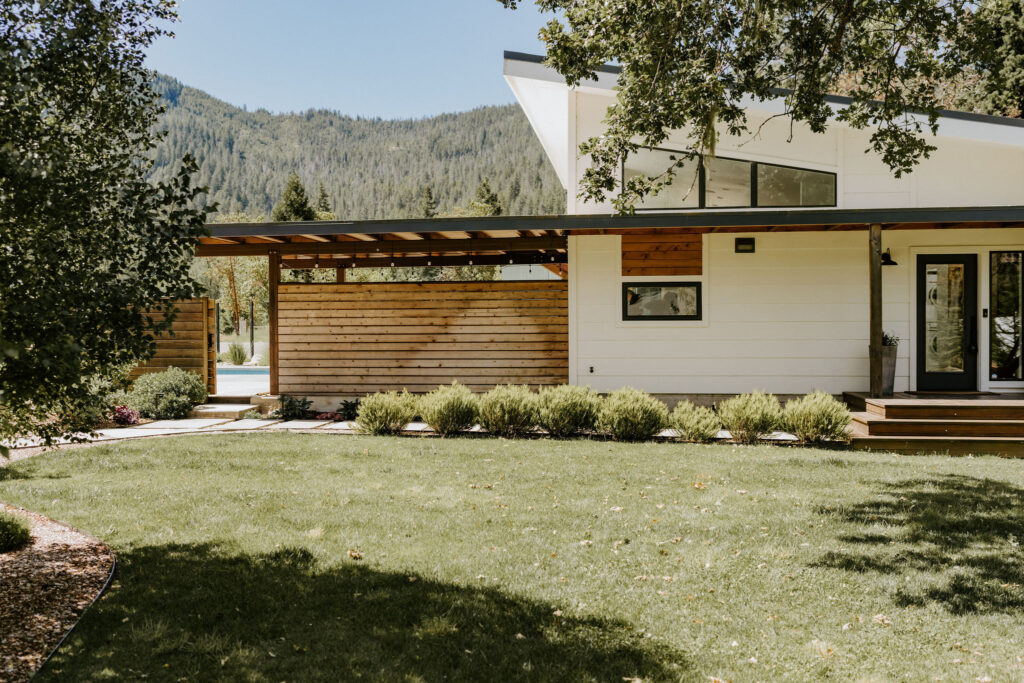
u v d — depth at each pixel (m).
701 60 7.22
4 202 3.45
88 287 3.51
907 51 7.65
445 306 12.91
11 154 3.32
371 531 5.51
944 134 11.31
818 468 7.89
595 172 7.61
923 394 11.16
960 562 4.86
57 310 3.30
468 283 12.88
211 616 3.89
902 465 8.12
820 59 7.60
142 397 12.30
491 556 4.95
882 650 3.63
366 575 4.52
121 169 4.00
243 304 39.69
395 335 13.01
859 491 6.81
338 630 3.76
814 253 11.71
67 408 4.09
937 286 11.66
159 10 4.17
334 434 10.41
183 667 3.34
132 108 4.15
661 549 5.14
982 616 4.01
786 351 11.78
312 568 4.64
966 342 11.60
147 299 3.77
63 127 4.00
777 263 11.79
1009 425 9.23
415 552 5.01
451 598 4.18
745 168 11.91
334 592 4.25
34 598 4.11
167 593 4.18
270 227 11.07
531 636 3.75
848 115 8.00
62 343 3.26
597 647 3.64
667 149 12.03
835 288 11.67
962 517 5.89
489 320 12.84
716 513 6.07
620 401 10.02
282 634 3.71
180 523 5.63
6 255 3.53
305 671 3.33
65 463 8.05
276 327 13.22
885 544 5.24
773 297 11.80
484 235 12.52
